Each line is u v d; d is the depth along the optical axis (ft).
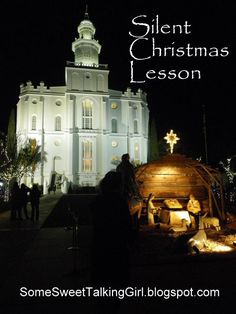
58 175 185.26
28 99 193.06
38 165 183.73
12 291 20.24
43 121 191.83
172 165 51.06
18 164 161.17
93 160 187.73
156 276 22.81
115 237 13.20
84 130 188.34
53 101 197.47
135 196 34.42
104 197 13.92
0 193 136.67
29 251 32.17
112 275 12.91
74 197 123.34
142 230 40.24
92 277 13.26
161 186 51.21
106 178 14.24
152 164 50.19
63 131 193.06
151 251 29.99
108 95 199.00
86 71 199.31
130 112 206.59
